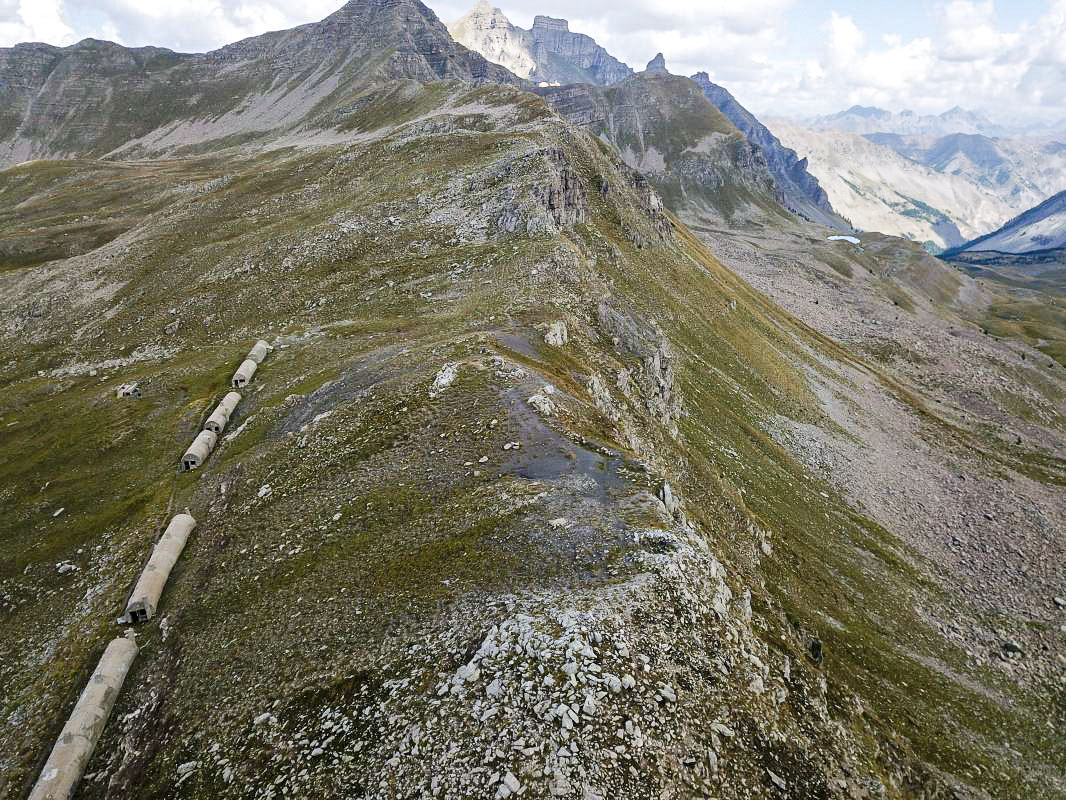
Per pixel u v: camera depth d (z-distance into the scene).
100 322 90.56
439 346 52.00
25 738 29.59
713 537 42.12
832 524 66.31
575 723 18.80
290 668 25.67
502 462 35.19
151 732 26.50
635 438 48.06
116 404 65.69
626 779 17.61
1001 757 39.84
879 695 40.31
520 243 81.44
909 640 50.84
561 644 21.34
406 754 19.12
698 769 18.73
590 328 62.22
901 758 30.66
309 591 29.95
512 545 27.95
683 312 96.06
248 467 44.94
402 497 34.41
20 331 93.50
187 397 64.19
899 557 65.19
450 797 17.28
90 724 27.48
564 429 37.78
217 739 23.91
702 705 20.84
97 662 32.41
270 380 62.47
